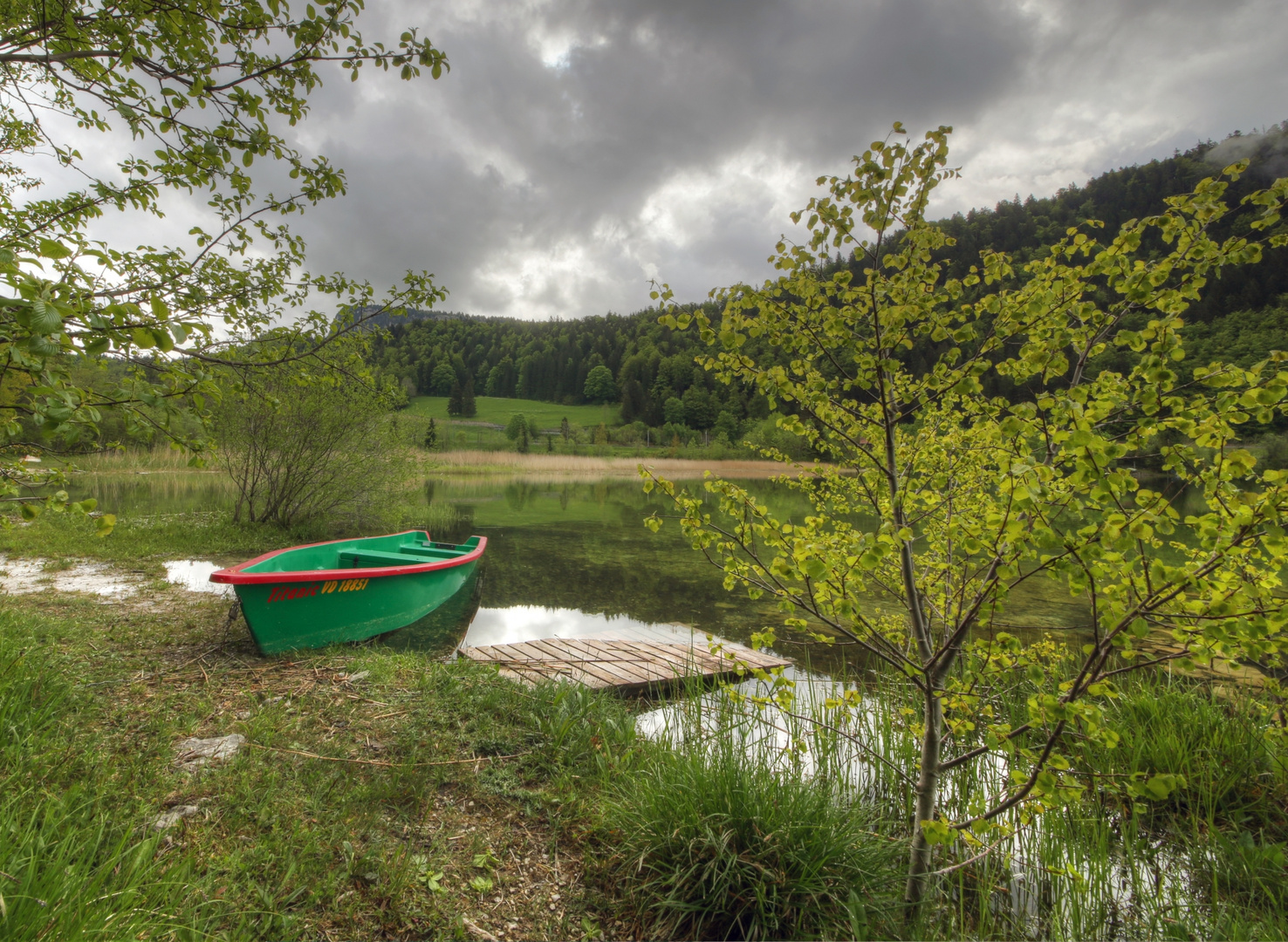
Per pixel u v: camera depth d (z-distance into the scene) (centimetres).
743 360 251
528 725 393
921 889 249
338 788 301
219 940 196
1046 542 170
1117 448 158
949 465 302
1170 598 167
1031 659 233
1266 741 361
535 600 862
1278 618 155
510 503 2289
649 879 255
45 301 130
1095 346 215
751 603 855
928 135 205
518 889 254
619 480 4044
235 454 1175
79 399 160
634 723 416
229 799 277
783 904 241
